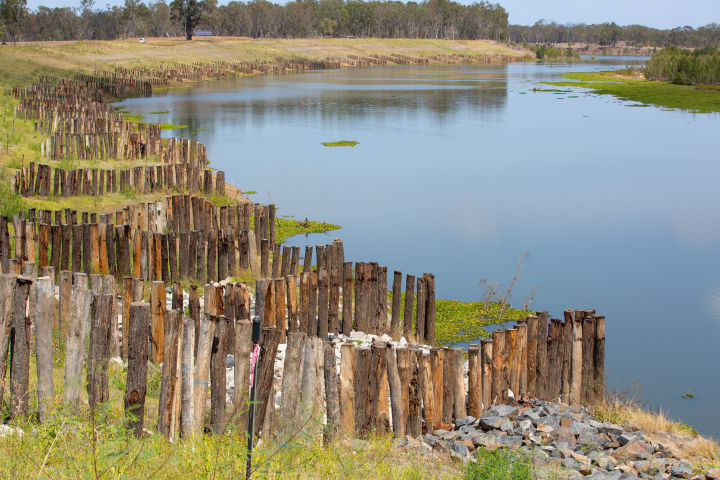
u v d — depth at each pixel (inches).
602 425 468.1
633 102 3435.0
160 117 2605.8
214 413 385.4
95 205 1058.1
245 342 380.2
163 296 530.6
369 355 430.3
